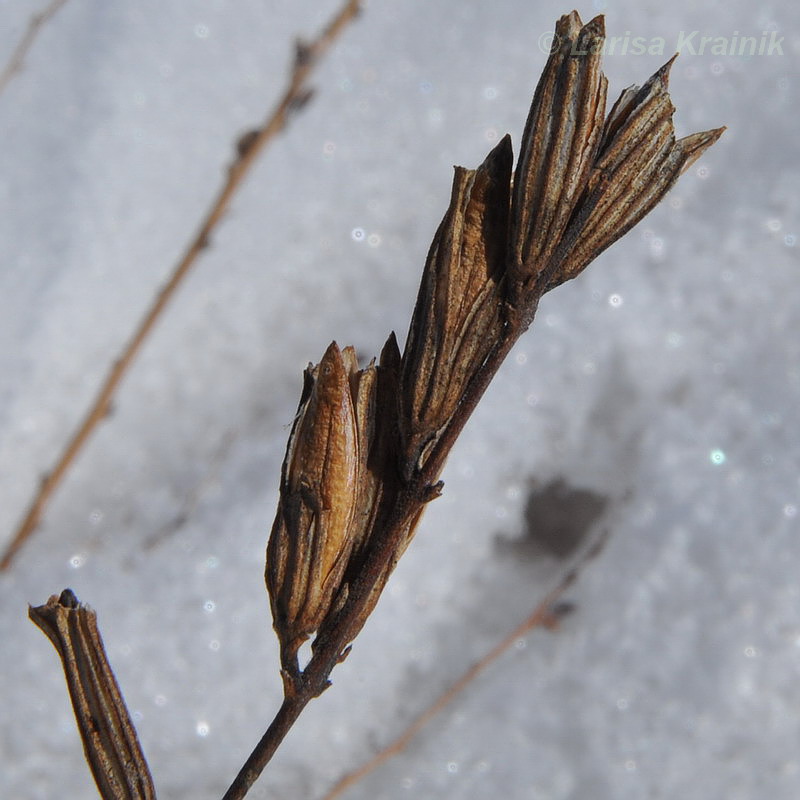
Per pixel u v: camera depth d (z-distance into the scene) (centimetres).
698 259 33
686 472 31
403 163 35
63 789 28
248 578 30
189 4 36
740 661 28
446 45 36
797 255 33
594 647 29
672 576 29
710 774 27
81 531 32
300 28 36
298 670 16
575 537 31
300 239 35
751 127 35
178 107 35
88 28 36
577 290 33
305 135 35
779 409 31
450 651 29
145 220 34
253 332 34
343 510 15
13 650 29
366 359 33
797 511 29
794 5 36
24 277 33
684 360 32
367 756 28
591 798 27
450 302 15
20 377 33
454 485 31
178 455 33
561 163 15
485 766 27
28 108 35
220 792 28
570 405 32
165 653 29
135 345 33
